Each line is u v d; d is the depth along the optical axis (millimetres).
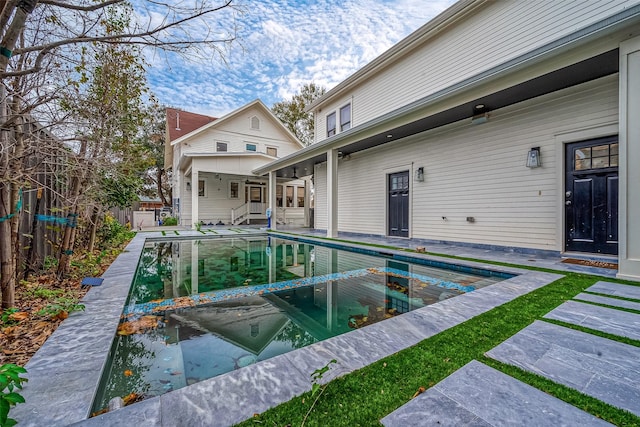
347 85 10367
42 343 1937
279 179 18703
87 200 3930
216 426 1152
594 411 1249
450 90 5297
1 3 1881
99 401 1557
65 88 2805
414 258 5500
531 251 5527
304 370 1573
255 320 2836
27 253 3555
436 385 1440
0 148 2332
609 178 4664
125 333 2488
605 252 4691
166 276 4762
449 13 6992
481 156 6324
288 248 8039
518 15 6043
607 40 3604
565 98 5055
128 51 3885
